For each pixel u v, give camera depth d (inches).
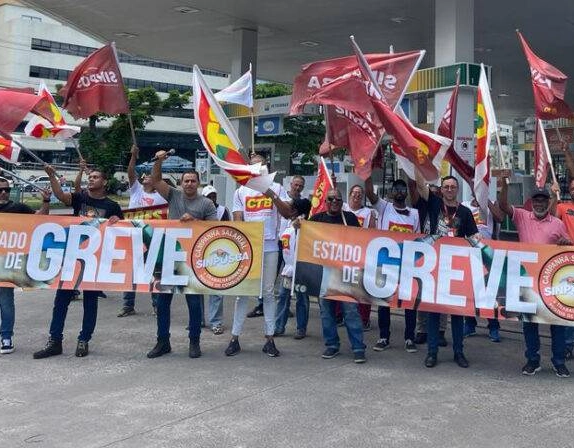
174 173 1721.2
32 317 337.4
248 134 618.5
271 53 690.8
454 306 245.4
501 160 260.2
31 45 2536.9
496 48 642.8
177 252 262.5
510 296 241.1
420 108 655.1
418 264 251.8
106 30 601.0
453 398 207.3
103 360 254.4
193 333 258.8
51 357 258.2
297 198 303.0
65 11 536.7
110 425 183.5
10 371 238.5
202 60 745.6
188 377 231.0
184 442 171.0
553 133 647.8
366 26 567.8
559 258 238.2
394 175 535.2
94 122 1309.1
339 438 173.3
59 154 2363.4
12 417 190.5
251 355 263.3
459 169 291.9
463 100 401.1
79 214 283.4
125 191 1546.5
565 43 620.1
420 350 273.3
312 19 546.6
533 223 251.8
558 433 176.7
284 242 298.7
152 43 654.5
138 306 370.3
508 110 1121.4
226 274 259.6
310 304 385.1
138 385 221.5
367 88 244.8
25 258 266.4
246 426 182.4
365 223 306.8
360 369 242.1
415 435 175.5
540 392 213.9
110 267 264.7
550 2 482.6
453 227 252.8
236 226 260.1
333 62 273.0
